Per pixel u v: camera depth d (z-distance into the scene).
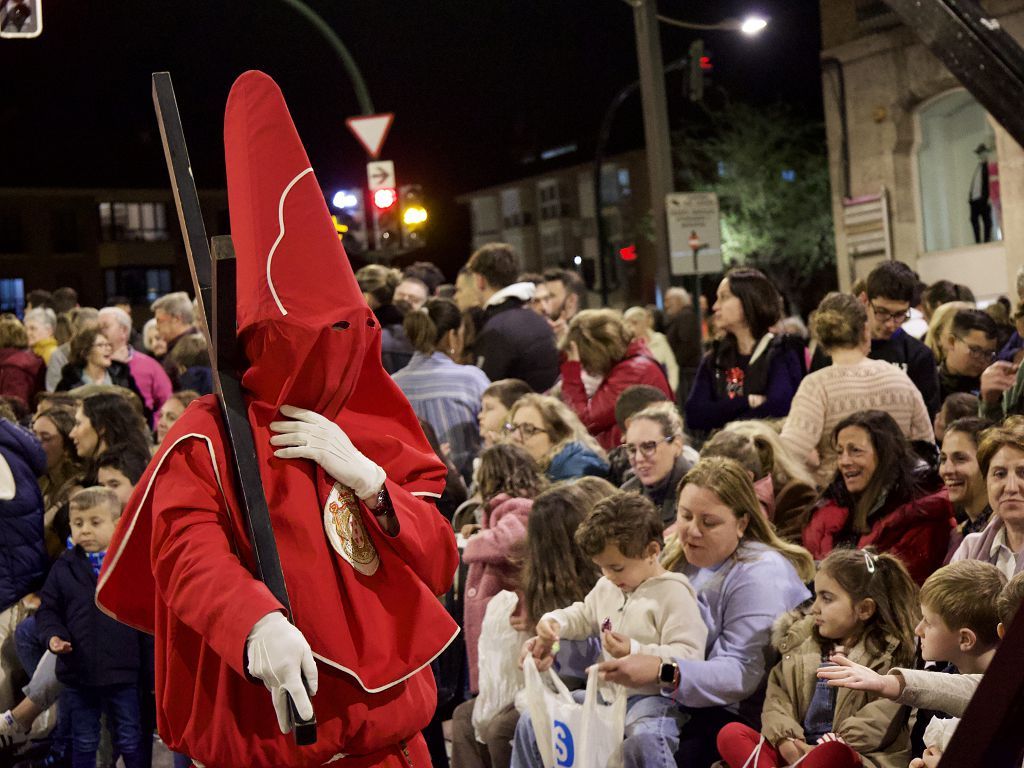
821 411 5.55
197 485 2.50
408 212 16.00
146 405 9.42
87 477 6.71
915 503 4.76
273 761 2.47
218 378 2.55
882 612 3.99
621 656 4.24
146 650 5.88
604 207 57.41
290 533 2.50
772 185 34.06
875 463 4.81
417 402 7.12
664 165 12.77
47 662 5.96
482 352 7.88
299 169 2.63
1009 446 3.97
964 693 3.33
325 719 2.50
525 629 4.94
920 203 18.92
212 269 2.57
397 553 2.62
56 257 55.09
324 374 2.54
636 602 4.46
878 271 6.20
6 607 6.32
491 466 5.63
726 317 6.40
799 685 4.09
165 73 2.74
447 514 6.41
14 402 8.16
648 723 4.29
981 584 3.54
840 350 5.62
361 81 15.86
